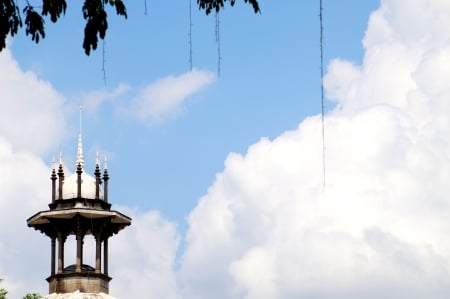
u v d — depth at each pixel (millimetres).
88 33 31156
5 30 30734
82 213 71250
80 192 72125
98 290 71375
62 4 30781
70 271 71625
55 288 71312
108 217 72125
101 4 31016
